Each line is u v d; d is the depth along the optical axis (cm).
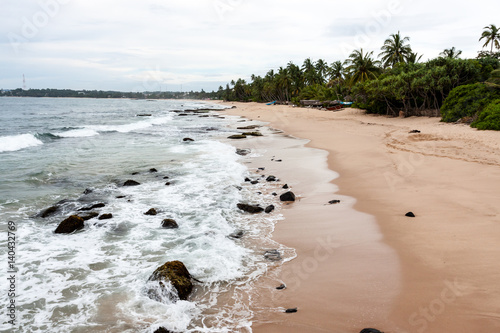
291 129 3372
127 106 10625
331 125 3522
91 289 546
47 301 511
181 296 514
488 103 2572
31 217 895
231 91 17175
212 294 529
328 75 8331
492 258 556
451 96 2981
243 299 512
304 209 941
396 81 3750
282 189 1162
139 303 505
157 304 502
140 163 1639
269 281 563
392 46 5556
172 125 4016
